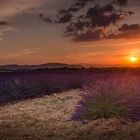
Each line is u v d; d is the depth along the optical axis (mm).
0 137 7844
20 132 8391
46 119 10289
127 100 9609
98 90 10047
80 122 9398
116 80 10758
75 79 20281
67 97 14828
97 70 27406
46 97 16047
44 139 7691
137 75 17266
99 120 9211
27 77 20328
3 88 16391
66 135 8055
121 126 8555
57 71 27094
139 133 7793
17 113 11859
